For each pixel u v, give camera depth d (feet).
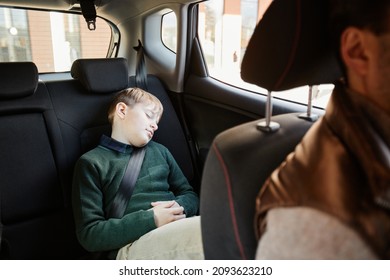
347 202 1.31
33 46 6.38
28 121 4.28
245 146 2.02
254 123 2.34
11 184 4.04
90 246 3.68
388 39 1.39
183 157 5.47
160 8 5.70
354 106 1.54
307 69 1.93
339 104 1.58
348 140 1.46
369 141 1.40
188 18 5.57
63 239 4.43
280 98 4.71
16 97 4.24
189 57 5.75
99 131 4.75
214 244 2.04
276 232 1.47
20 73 4.24
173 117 5.56
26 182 4.14
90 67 4.73
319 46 1.86
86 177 3.92
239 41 4.88
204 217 2.08
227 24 5.11
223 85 5.37
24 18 6.11
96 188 3.93
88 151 4.50
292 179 1.50
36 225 4.22
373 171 1.34
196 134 5.90
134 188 4.16
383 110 1.50
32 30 6.22
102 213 3.91
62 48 6.53
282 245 1.45
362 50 1.49
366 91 1.54
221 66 5.43
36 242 4.24
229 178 1.91
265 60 1.91
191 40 5.69
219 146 2.03
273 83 1.97
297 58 1.84
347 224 1.29
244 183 1.88
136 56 6.22
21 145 4.17
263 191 1.63
